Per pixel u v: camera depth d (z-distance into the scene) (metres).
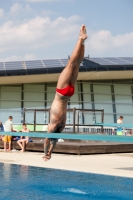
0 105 30.88
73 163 11.97
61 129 6.39
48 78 29.77
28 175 8.57
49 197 6.16
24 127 17.17
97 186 7.25
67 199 6.06
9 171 9.21
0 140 19.31
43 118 31.05
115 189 6.94
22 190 6.72
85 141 20.11
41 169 9.71
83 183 7.58
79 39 5.78
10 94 31.25
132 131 22.64
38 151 17.17
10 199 5.95
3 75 26.81
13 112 30.97
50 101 31.64
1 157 14.03
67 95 5.91
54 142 6.45
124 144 17.19
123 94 32.84
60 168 10.38
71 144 16.14
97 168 10.57
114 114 32.09
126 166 11.17
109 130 26.06
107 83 32.75
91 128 26.72
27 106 31.25
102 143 17.41
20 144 17.47
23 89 31.53
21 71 26.98
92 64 28.56
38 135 6.45
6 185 7.20
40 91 31.72
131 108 32.72
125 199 6.11
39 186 7.15
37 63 30.28
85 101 31.80
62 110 6.09
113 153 16.75
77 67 5.92
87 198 6.15
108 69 28.05
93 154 16.03
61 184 7.43
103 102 32.19
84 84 32.28
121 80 33.12
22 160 12.82
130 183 7.58
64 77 5.83
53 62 30.78
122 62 30.31
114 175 8.75
